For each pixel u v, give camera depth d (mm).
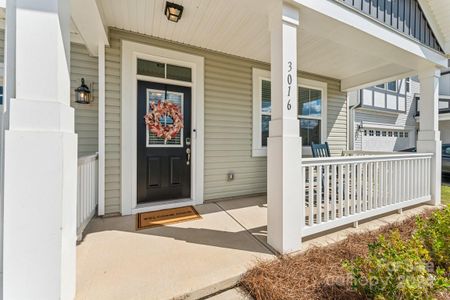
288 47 2068
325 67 4480
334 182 2537
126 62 3025
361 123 7945
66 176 1269
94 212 2822
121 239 2281
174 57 3346
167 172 3449
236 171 3979
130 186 3078
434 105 3689
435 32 3516
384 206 3045
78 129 3070
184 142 3562
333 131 5309
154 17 2688
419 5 3340
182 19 2734
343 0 2408
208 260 1906
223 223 2750
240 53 3773
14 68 1223
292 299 1538
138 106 3211
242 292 1663
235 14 2633
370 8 2693
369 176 2896
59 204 1215
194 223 2746
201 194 3619
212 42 3354
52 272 1200
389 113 8844
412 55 3225
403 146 9320
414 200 3441
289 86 2086
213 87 3727
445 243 1857
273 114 2170
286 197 2078
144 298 1457
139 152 3240
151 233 2438
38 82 1184
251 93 4102
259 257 1974
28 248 1161
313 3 2143
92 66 3148
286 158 2076
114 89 3014
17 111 1144
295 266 1880
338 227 2775
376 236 2492
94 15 2252
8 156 1129
